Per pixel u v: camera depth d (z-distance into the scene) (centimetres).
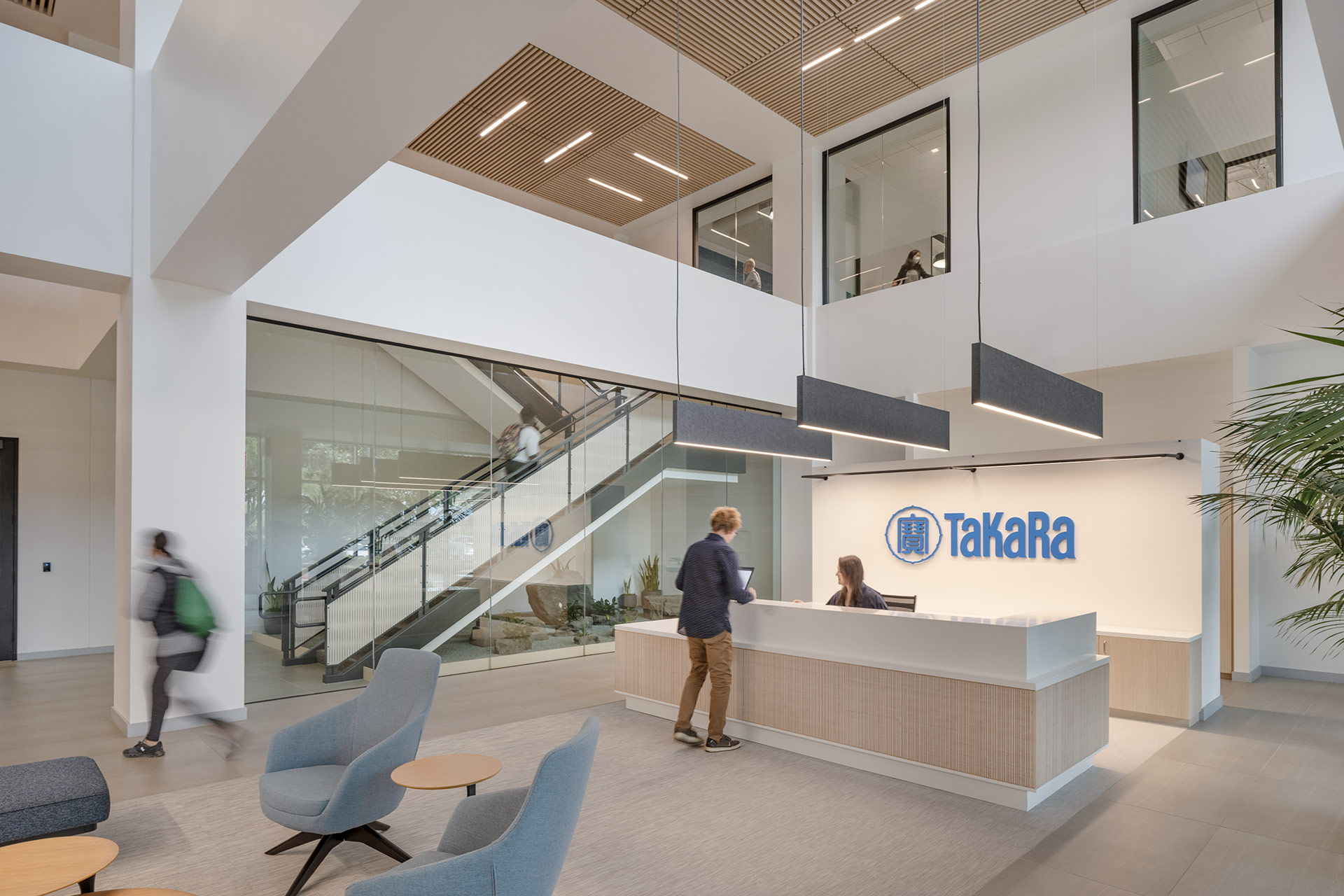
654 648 588
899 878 312
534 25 266
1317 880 312
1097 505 654
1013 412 457
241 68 361
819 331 1104
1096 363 833
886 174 1066
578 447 892
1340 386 284
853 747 455
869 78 952
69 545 878
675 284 927
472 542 786
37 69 500
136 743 502
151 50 546
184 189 454
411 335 696
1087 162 882
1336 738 521
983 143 966
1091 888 304
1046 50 907
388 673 359
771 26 835
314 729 341
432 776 291
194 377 557
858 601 558
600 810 386
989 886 306
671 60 896
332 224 642
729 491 1091
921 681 426
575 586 886
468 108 998
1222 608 767
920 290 995
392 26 264
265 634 631
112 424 915
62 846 239
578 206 1315
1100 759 472
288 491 652
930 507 773
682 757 475
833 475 859
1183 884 308
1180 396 826
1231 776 439
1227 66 795
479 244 741
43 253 495
